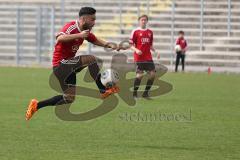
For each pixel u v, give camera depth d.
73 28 35.94
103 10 134.75
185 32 128.00
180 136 39.22
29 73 99.31
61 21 131.38
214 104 59.34
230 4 123.19
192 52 120.56
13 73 98.81
